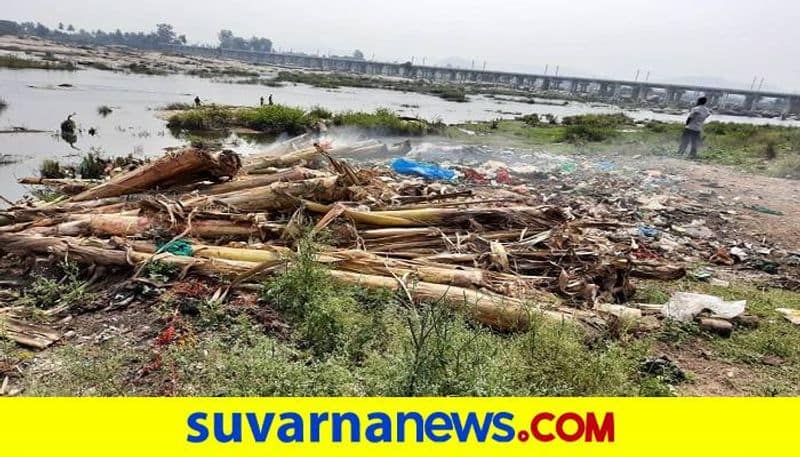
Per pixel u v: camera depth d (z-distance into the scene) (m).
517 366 3.92
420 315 4.77
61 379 3.89
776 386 4.33
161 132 19.95
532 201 10.14
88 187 8.84
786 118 64.00
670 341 5.02
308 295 4.92
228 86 48.56
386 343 4.45
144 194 7.60
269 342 4.23
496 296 5.18
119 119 22.03
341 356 4.12
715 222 9.92
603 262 5.99
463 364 3.71
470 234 6.56
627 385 3.87
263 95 41.06
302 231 6.20
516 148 18.20
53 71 44.72
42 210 6.93
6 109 21.94
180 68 68.69
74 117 21.36
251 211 6.97
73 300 5.05
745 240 8.92
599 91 107.31
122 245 5.75
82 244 5.74
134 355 4.22
